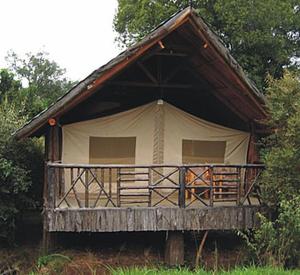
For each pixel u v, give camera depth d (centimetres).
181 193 1018
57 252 1048
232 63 1055
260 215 958
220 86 1180
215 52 1044
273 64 2436
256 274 754
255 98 1097
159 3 2377
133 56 996
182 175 1018
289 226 891
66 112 1082
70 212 975
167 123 1253
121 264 993
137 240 1155
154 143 1239
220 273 813
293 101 971
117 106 1230
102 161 1214
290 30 2602
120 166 991
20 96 1792
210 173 1038
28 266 1038
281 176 964
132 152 1229
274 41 2344
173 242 1020
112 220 988
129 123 1231
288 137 959
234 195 1159
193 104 1298
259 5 2295
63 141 1198
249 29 2336
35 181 1357
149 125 1241
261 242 938
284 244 895
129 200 1150
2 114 1247
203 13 2267
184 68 1210
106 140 1220
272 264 854
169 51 1115
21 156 1233
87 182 991
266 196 998
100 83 995
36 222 1425
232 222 1034
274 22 2358
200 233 1169
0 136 1170
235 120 1303
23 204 1245
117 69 997
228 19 2258
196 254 1058
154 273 778
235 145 1292
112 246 1109
